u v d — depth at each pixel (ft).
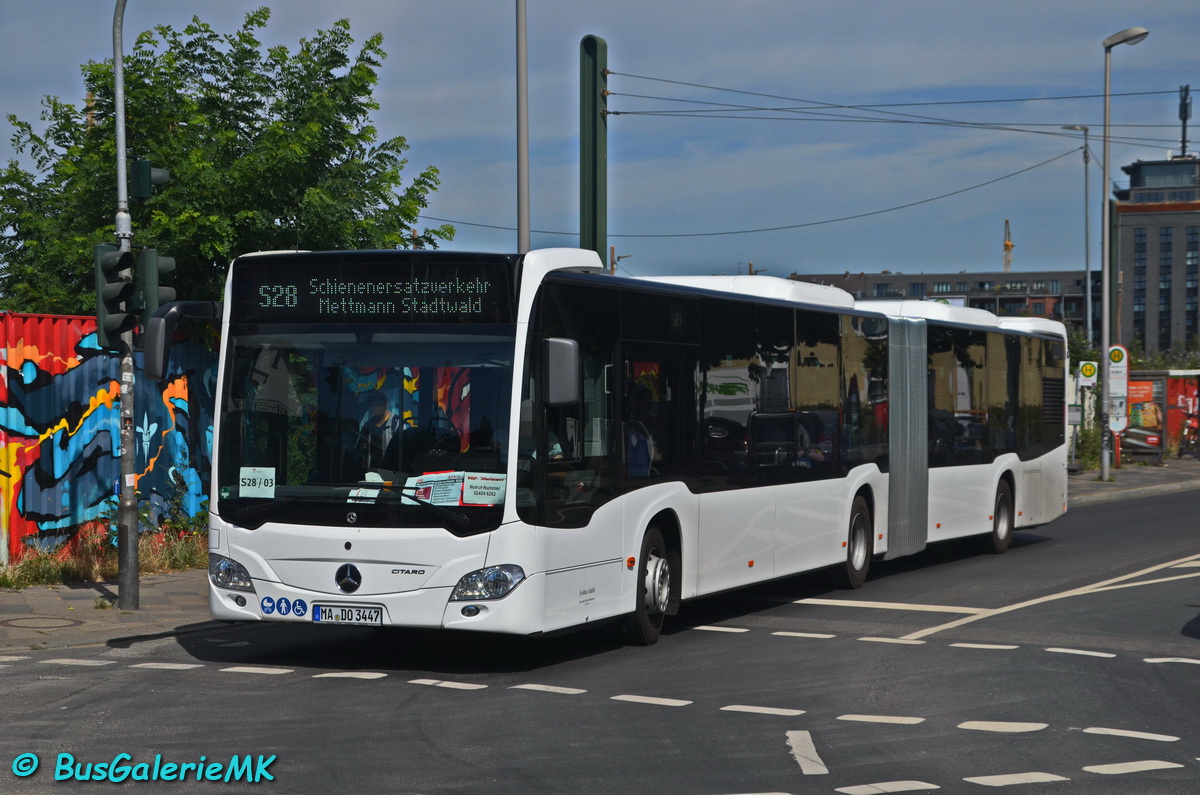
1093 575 55.47
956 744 25.93
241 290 33.83
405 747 24.91
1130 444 143.13
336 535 32.12
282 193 58.95
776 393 44.91
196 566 52.29
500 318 32.24
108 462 52.39
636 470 36.63
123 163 42.52
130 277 42.45
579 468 33.91
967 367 61.93
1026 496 68.33
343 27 64.18
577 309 34.17
